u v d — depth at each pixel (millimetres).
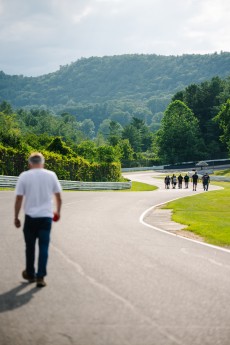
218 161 179375
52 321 8492
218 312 9234
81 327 8211
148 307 9477
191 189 79875
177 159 187125
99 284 11211
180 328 8281
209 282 11750
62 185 60344
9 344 7402
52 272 12391
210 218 29609
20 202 10938
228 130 161875
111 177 86688
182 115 191500
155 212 33031
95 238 18609
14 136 68250
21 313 8914
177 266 13664
